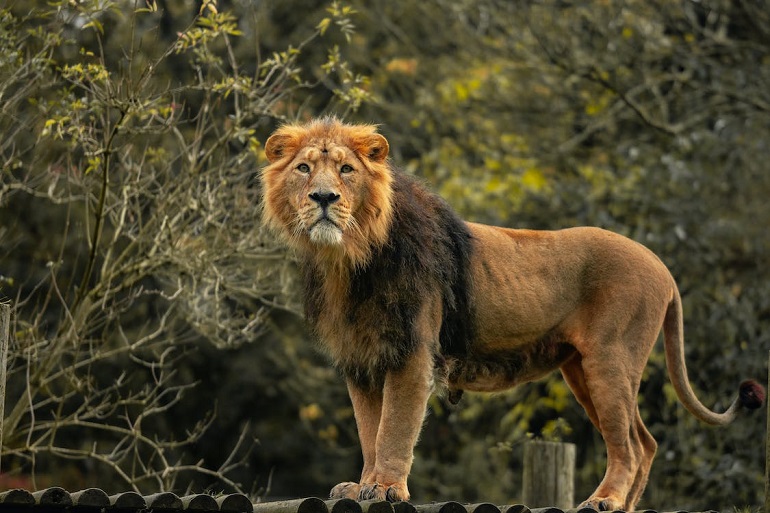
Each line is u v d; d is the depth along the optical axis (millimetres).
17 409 11414
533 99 19562
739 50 19016
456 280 8734
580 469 18656
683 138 18016
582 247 9188
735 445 16547
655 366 17359
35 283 19438
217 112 18609
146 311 20078
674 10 18812
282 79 11992
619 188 17906
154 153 12094
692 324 17109
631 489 9180
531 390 18297
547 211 18125
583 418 18625
